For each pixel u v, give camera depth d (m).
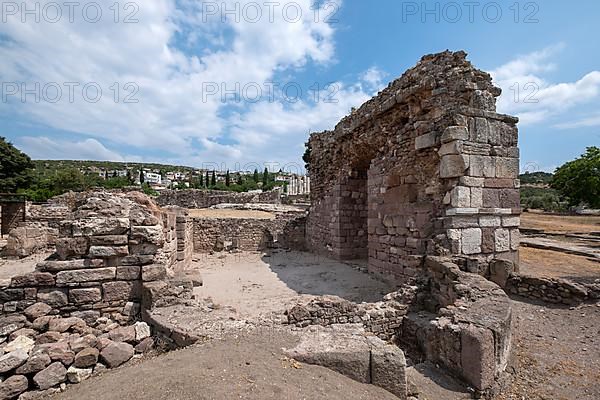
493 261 8.08
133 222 6.13
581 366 5.00
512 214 8.47
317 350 3.85
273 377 3.33
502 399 4.17
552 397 4.23
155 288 5.64
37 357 3.81
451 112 7.90
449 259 7.35
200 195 31.41
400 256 9.46
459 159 7.73
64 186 40.88
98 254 5.82
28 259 13.38
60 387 3.79
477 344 4.23
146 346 4.77
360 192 14.53
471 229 7.94
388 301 6.78
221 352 3.82
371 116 10.88
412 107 9.15
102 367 4.13
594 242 17.17
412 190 9.13
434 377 4.60
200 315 5.27
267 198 34.16
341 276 11.02
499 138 8.30
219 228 16.91
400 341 6.42
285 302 7.89
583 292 7.29
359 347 3.93
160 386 3.13
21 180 36.50
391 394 3.67
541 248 15.77
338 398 3.20
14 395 3.60
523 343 5.77
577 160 30.52
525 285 8.03
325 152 15.78
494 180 8.18
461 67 8.18
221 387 3.07
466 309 5.12
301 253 16.77
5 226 19.77
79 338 4.38
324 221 15.81
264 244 17.58
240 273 11.55
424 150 8.65
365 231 14.63
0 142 35.62
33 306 5.41
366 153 12.59
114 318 5.83
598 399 4.19
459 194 7.74
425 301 7.21
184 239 11.70
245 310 7.21
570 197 30.66
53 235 15.52
